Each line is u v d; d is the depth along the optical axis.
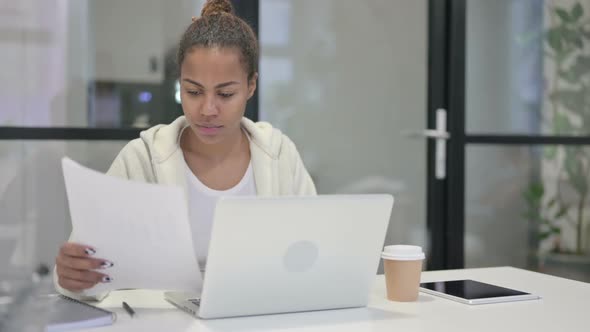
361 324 1.19
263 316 1.24
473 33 3.42
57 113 2.79
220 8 1.61
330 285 1.28
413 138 3.35
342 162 3.23
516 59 3.51
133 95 2.89
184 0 2.94
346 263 1.27
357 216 1.24
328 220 1.21
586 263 3.66
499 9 3.47
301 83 3.16
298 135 3.16
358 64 3.24
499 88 3.48
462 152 3.41
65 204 2.81
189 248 1.18
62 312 1.19
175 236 1.17
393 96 3.30
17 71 2.74
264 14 3.08
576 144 3.63
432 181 3.38
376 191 3.29
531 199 3.57
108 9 2.85
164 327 1.15
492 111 3.47
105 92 2.85
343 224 1.23
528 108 3.54
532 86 3.54
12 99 2.74
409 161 3.34
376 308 1.32
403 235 3.35
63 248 1.26
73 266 1.24
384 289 1.52
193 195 1.65
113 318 1.18
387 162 3.30
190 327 1.16
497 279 1.66
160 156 1.62
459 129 3.40
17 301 1.12
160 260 1.21
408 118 3.34
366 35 3.25
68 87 2.80
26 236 2.76
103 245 1.21
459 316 1.26
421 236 3.38
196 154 1.69
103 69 2.85
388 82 3.29
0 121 2.72
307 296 1.27
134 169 1.67
